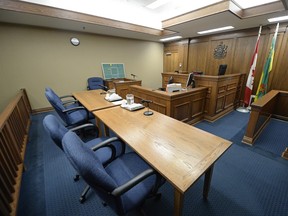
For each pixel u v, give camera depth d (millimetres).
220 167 1846
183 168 897
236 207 1353
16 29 3404
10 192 1313
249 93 3936
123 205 897
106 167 1228
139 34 4652
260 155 2074
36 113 3910
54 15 2914
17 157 1722
